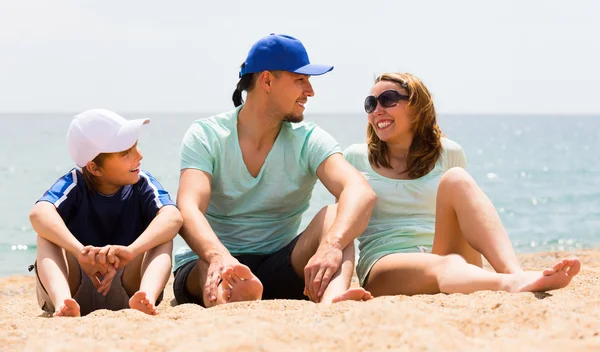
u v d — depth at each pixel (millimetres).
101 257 3252
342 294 2926
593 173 20219
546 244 9422
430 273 3311
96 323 2451
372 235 3953
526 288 2885
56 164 21156
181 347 2098
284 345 2096
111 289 3461
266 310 2664
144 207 3650
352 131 49656
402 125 4078
